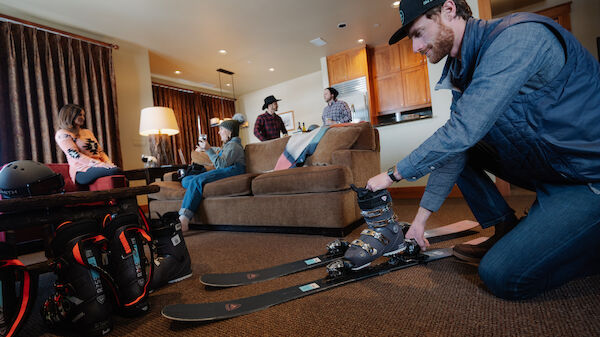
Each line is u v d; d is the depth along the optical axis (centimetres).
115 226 94
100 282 84
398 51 568
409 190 379
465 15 76
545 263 68
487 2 288
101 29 417
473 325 67
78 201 108
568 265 75
